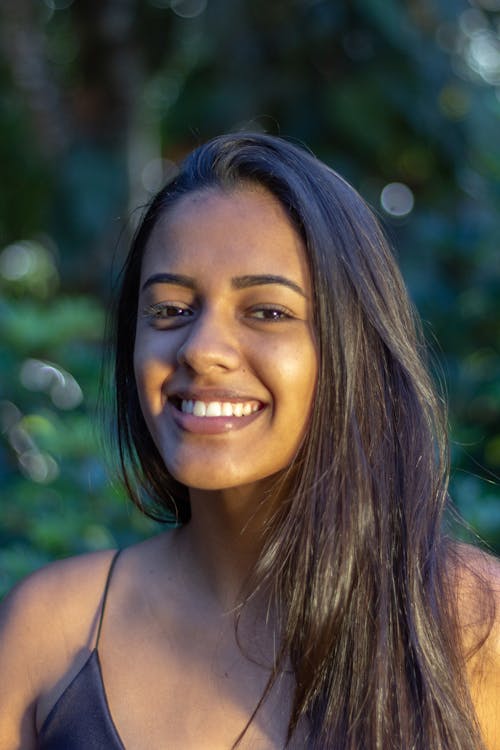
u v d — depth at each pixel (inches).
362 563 68.6
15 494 125.2
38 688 73.9
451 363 146.9
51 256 206.8
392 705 66.7
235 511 71.2
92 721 69.9
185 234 67.9
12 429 133.2
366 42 198.1
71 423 131.3
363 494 68.7
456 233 158.4
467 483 123.8
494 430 141.5
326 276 67.4
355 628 68.0
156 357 67.9
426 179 204.4
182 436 66.8
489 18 207.0
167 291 68.2
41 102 195.5
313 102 199.8
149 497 83.7
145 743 68.4
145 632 72.9
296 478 69.6
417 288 153.5
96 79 197.9
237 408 66.4
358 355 69.2
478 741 67.1
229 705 68.8
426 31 198.4
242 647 70.4
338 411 68.0
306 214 67.5
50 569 78.2
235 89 203.2
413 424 72.0
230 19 204.7
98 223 193.5
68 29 204.2
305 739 66.7
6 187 203.9
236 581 72.1
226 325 66.5
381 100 195.3
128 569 76.4
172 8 207.8
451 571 71.3
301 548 68.5
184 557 74.7
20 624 75.5
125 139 199.2
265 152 70.4
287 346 66.1
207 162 70.4
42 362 136.9
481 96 200.8
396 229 196.1
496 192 160.7
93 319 138.4
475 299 148.9
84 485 125.3
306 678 67.2
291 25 200.7
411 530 70.2
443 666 67.4
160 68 215.6
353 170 199.0
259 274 66.1
